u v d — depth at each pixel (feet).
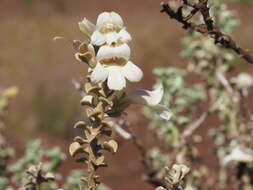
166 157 2.06
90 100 1.09
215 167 2.94
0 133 2.21
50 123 5.94
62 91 6.28
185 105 2.18
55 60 6.88
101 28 1.08
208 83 2.24
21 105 6.13
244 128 2.05
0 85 6.60
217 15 2.13
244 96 2.14
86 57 1.05
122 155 4.42
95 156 1.09
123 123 1.90
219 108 2.15
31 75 6.64
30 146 1.99
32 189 1.43
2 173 2.04
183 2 1.22
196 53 2.26
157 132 2.26
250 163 1.99
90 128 1.09
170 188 1.14
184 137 2.06
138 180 3.93
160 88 1.11
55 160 1.94
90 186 1.09
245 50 1.27
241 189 2.03
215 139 2.20
